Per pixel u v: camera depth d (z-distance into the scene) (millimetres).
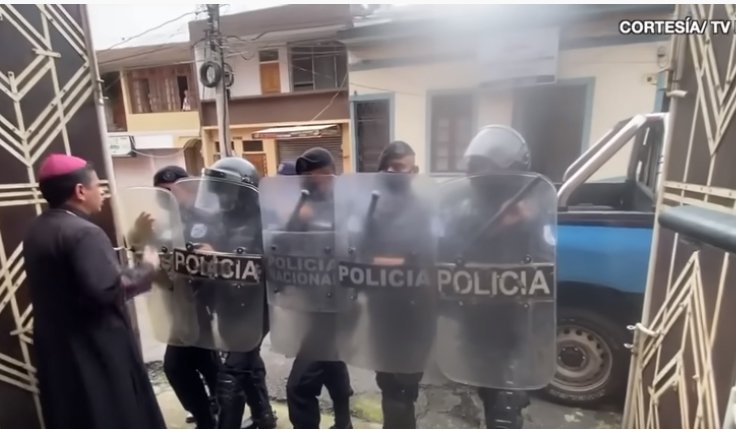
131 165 12344
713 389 1061
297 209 1545
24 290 1765
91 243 1429
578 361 2428
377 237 1450
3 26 1660
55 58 1847
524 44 6328
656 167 2596
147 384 1718
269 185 1570
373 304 1500
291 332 1662
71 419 1545
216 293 1759
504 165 1359
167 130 11688
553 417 2361
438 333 1461
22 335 1762
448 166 7406
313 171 1762
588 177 2521
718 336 1046
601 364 2385
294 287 1600
